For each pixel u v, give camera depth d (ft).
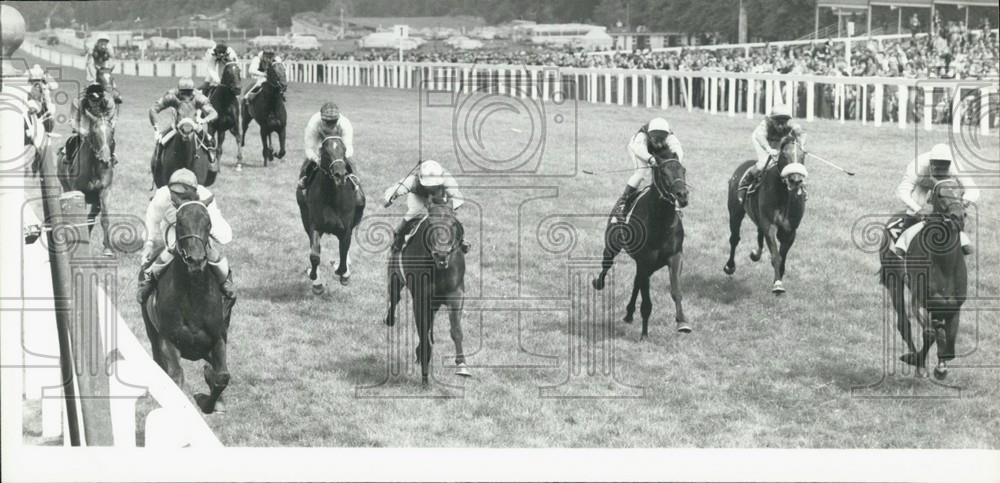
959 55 56.75
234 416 25.25
